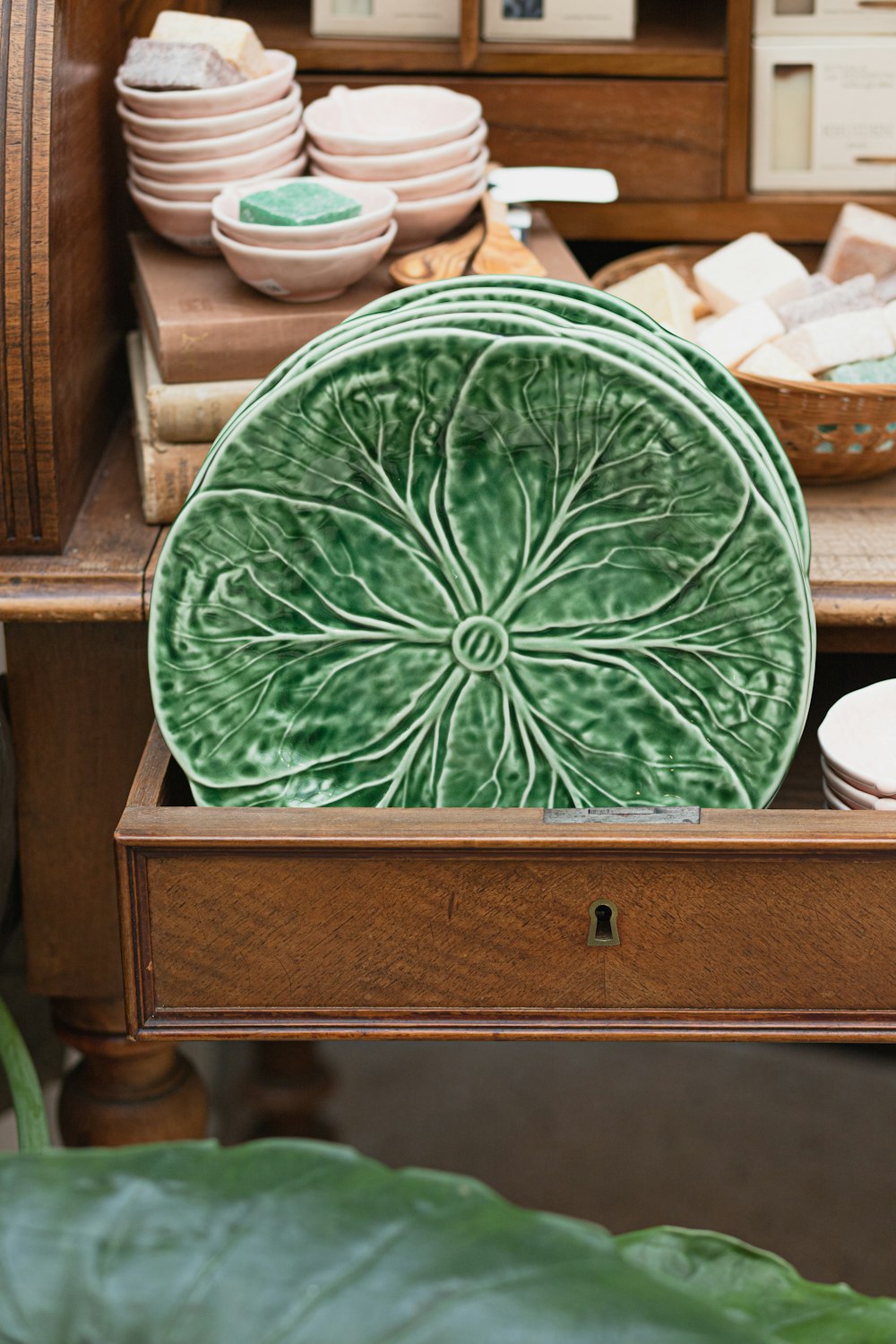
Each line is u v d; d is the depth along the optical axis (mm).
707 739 755
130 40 1081
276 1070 1515
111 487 966
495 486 726
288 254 859
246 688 746
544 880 691
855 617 845
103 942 955
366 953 710
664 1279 392
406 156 968
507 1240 395
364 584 739
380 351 681
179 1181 421
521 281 745
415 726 762
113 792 916
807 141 1202
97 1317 378
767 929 699
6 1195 414
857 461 939
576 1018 721
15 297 813
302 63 1158
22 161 808
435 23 1172
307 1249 392
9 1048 856
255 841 683
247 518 715
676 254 1168
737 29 1152
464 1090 1685
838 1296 594
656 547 727
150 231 1065
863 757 802
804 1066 1724
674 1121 1629
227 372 886
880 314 985
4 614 842
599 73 1170
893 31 1165
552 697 760
